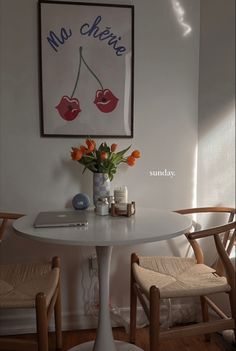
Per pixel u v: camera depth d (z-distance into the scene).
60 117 1.77
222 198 1.86
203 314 1.66
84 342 1.70
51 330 1.83
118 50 1.78
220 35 1.82
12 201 1.79
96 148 1.77
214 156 1.86
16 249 1.81
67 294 1.85
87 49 1.76
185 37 1.84
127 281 1.90
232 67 1.81
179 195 1.90
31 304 1.19
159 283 1.35
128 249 1.89
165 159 1.88
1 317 1.80
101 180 1.59
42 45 1.72
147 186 1.88
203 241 1.89
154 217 1.44
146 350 1.64
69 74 1.76
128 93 1.81
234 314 1.29
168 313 1.85
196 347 1.67
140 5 1.79
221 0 1.80
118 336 1.78
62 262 1.84
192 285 1.32
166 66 1.84
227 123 1.83
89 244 1.05
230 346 1.68
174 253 1.92
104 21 1.75
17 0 1.70
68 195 1.81
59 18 1.72
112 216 1.46
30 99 1.75
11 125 1.75
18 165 1.78
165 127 1.86
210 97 1.85
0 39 1.71
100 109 1.79
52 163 1.79
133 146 1.85
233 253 1.75
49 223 1.26
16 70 1.73
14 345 1.16
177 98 1.86
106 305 1.44
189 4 1.82
